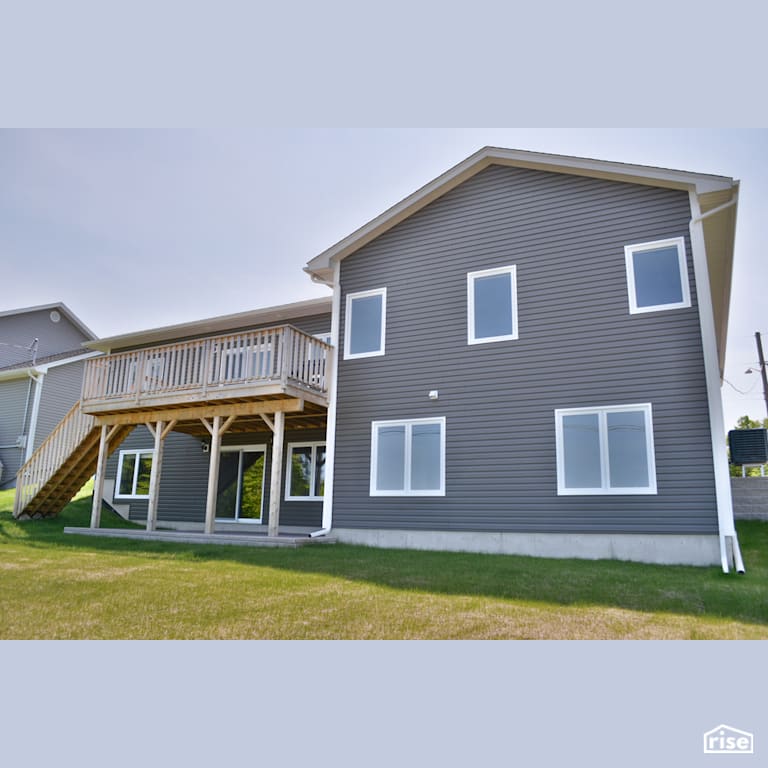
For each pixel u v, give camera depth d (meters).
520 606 6.64
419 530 11.52
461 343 11.87
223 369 12.89
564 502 10.41
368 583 7.82
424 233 12.73
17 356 26.84
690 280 10.15
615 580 7.91
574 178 11.45
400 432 12.12
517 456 10.94
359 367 12.83
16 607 6.64
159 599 7.00
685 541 9.45
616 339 10.54
